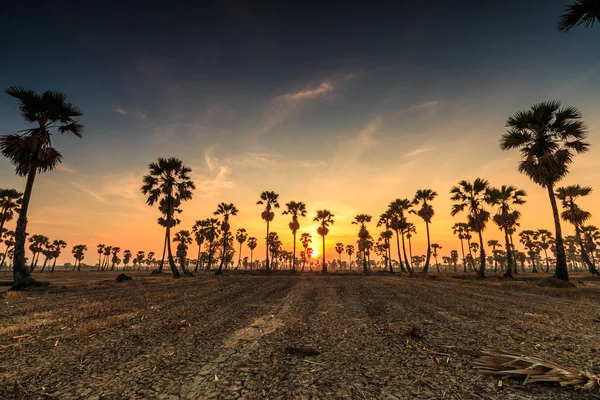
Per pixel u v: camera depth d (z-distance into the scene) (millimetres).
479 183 31266
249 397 3088
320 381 3545
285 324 6855
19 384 3346
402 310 8844
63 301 10031
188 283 19516
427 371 3881
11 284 17953
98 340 5277
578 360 4332
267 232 48750
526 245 66125
